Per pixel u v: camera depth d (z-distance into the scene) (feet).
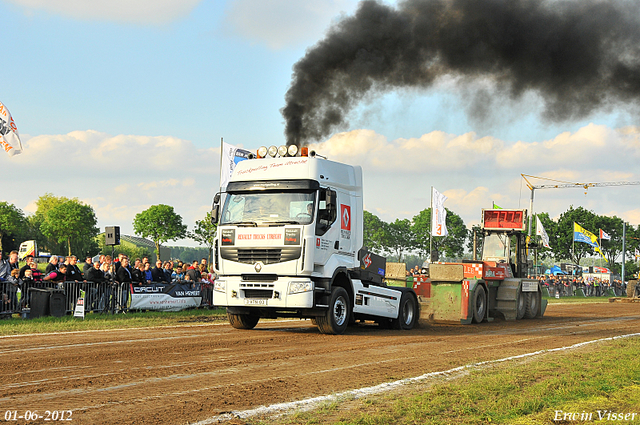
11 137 59.16
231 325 46.85
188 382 23.26
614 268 319.68
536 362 30.58
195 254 388.78
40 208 417.08
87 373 24.68
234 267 41.86
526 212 68.18
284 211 41.09
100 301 54.03
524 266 71.51
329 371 26.58
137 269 59.16
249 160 43.57
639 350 36.04
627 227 319.68
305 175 41.45
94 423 17.12
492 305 65.82
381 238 313.12
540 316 72.69
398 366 28.50
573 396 22.15
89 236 373.81
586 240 212.23
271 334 42.04
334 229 42.86
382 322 51.31
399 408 19.44
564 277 177.68
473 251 70.49
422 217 305.73
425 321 59.93
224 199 43.52
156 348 32.60
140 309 56.54
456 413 19.16
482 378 25.20
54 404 19.22
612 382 25.03
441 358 31.71
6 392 20.83
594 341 41.98
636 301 126.62
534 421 18.52
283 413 18.62
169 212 327.47
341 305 43.60
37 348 31.86
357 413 18.80
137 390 21.58
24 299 49.83
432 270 58.80
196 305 63.21
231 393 21.31
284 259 40.32
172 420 17.58
